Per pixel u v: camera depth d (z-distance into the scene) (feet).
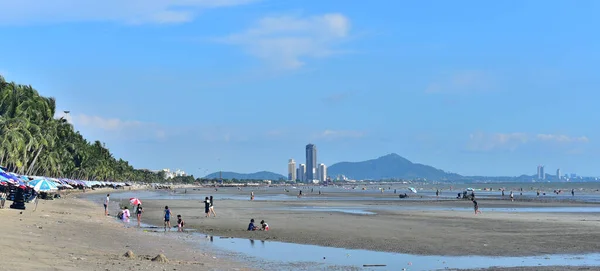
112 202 314.76
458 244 110.93
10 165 320.50
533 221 171.63
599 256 94.22
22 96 310.86
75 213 188.14
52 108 366.84
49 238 96.37
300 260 88.53
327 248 105.19
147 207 268.00
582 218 188.24
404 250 102.17
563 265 83.56
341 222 168.96
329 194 610.65
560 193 642.63
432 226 153.38
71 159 509.76
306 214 212.84
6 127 288.92
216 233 134.21
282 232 136.98
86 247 89.35
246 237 125.08
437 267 82.17
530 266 82.33
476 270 78.59
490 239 119.55
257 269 77.66
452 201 379.96
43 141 327.88
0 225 108.88
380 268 81.05
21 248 77.92
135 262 73.31
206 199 200.54
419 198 452.35
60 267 63.77
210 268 74.13
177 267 71.77
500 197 477.77
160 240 112.78
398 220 177.47
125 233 124.06
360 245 109.91
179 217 142.41
